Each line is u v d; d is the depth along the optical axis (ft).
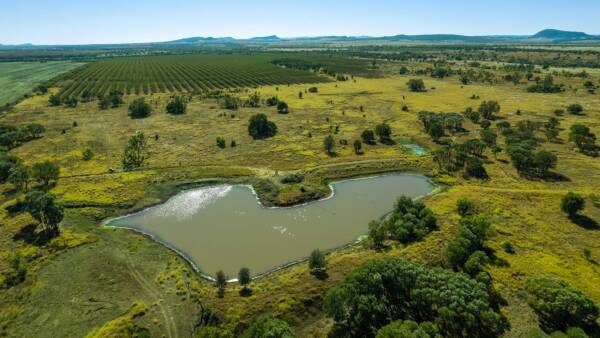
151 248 173.06
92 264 157.48
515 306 126.41
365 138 325.62
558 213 191.52
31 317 129.18
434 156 274.16
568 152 282.77
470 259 141.28
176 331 122.52
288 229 192.65
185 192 233.55
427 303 120.26
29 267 153.58
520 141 291.38
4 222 186.29
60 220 177.27
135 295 139.33
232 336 114.01
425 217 180.55
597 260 152.15
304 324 127.75
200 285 145.59
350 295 119.85
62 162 275.80
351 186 245.65
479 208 196.44
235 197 228.02
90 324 125.70
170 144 320.09
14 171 223.71
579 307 116.26
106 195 219.41
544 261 149.59
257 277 153.58
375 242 171.32
